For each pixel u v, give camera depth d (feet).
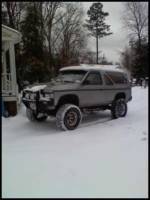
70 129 24.64
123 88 31.35
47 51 96.48
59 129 24.98
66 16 121.80
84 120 29.73
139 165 14.93
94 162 15.51
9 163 15.60
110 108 30.53
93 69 28.19
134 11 130.52
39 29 82.38
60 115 24.16
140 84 105.09
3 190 12.22
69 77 27.71
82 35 130.82
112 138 21.08
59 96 24.04
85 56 131.95
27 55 76.28
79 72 27.86
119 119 29.71
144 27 128.16
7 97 32.63
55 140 20.88
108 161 15.64
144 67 116.78
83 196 11.53
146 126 25.38
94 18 157.99
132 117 30.86
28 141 20.83
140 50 122.83
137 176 13.46
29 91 26.05
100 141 20.21
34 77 76.64
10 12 86.48
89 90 26.99
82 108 27.20
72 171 14.21
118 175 13.60
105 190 12.03
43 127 26.61
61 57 105.81
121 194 11.66
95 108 28.81
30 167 14.90
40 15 94.58
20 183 12.90
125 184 12.59
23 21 78.43
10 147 19.11
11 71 35.12
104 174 13.75
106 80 29.32
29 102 26.07
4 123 28.45
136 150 17.66
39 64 75.87
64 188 12.28
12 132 24.44
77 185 12.56
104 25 158.71
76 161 15.74
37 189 12.25
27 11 82.07
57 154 17.15
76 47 126.72
